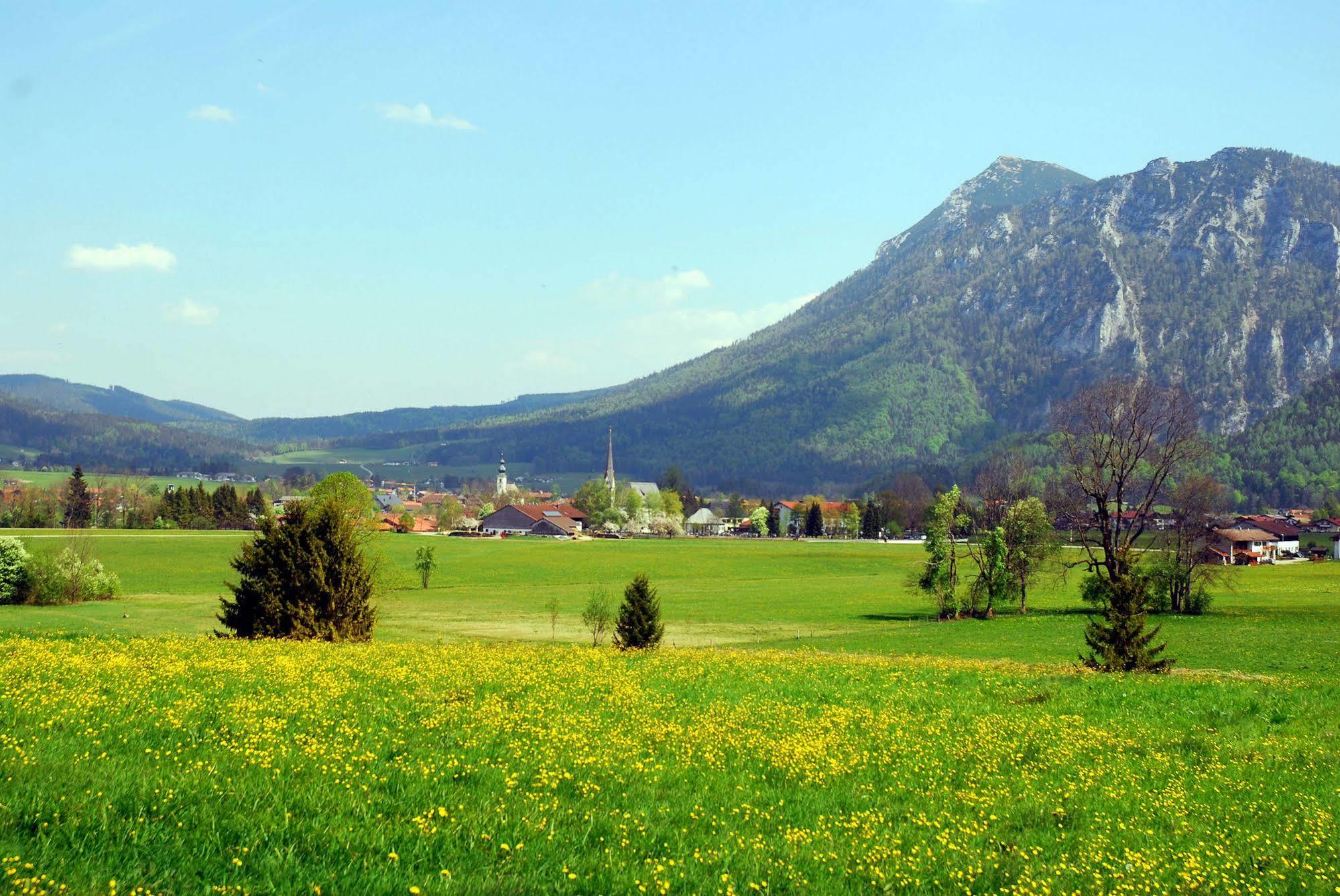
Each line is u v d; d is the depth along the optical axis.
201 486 195.62
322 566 41.16
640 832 13.68
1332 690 30.44
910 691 28.95
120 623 62.91
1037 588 97.44
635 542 196.12
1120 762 19.78
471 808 14.22
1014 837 14.70
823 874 12.55
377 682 25.39
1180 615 72.62
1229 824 15.70
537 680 27.03
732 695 26.62
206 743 16.98
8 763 14.33
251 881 10.73
